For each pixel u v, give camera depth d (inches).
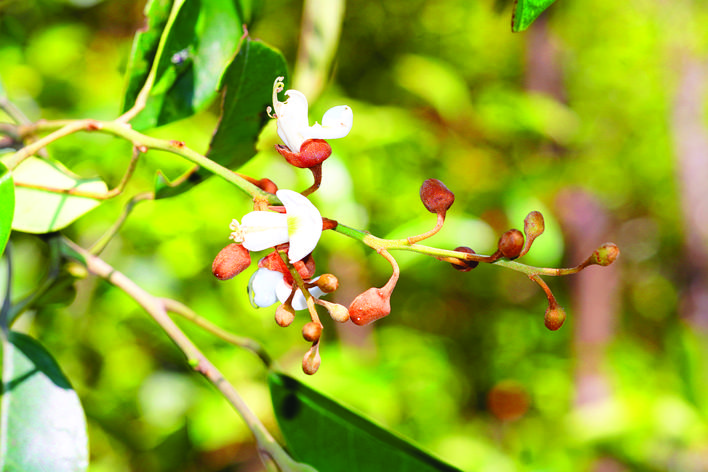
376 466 15.2
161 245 31.3
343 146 29.6
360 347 37.7
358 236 12.4
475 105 37.9
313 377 29.6
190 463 36.3
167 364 34.7
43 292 14.8
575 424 37.4
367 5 46.3
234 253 12.1
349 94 44.2
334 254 30.7
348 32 45.9
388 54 47.2
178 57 15.0
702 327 53.5
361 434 15.2
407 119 34.9
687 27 59.6
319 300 12.3
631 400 37.1
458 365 55.7
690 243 55.9
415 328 56.1
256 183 12.7
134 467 33.5
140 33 14.6
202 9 14.9
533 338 61.1
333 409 15.2
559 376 54.6
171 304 14.8
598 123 69.3
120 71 33.3
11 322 14.7
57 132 12.9
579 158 49.0
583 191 50.8
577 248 53.4
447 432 39.6
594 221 52.4
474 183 37.4
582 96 68.2
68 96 32.7
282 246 12.3
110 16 36.3
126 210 15.2
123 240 31.4
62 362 30.7
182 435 33.9
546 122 36.9
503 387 51.4
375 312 12.2
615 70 67.9
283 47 38.6
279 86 12.5
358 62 46.3
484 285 57.8
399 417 36.5
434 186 12.5
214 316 31.7
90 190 14.6
